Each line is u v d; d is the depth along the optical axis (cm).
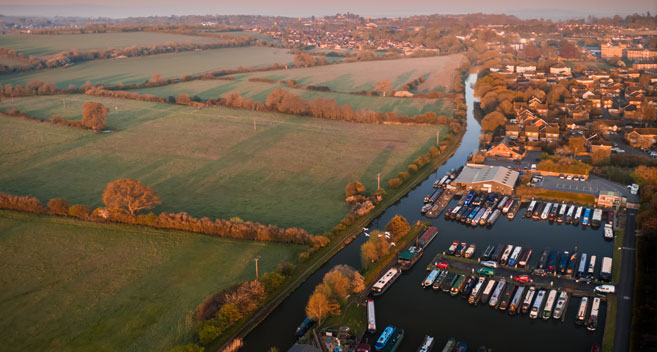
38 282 14362
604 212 19250
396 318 13188
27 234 17175
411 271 15575
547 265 15425
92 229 17475
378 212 19412
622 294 13725
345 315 13212
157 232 17225
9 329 12425
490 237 17650
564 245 16900
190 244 16425
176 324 12500
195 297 13575
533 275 14962
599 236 17488
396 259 16088
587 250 16475
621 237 17075
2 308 13238
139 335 12131
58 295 13750
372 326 12544
